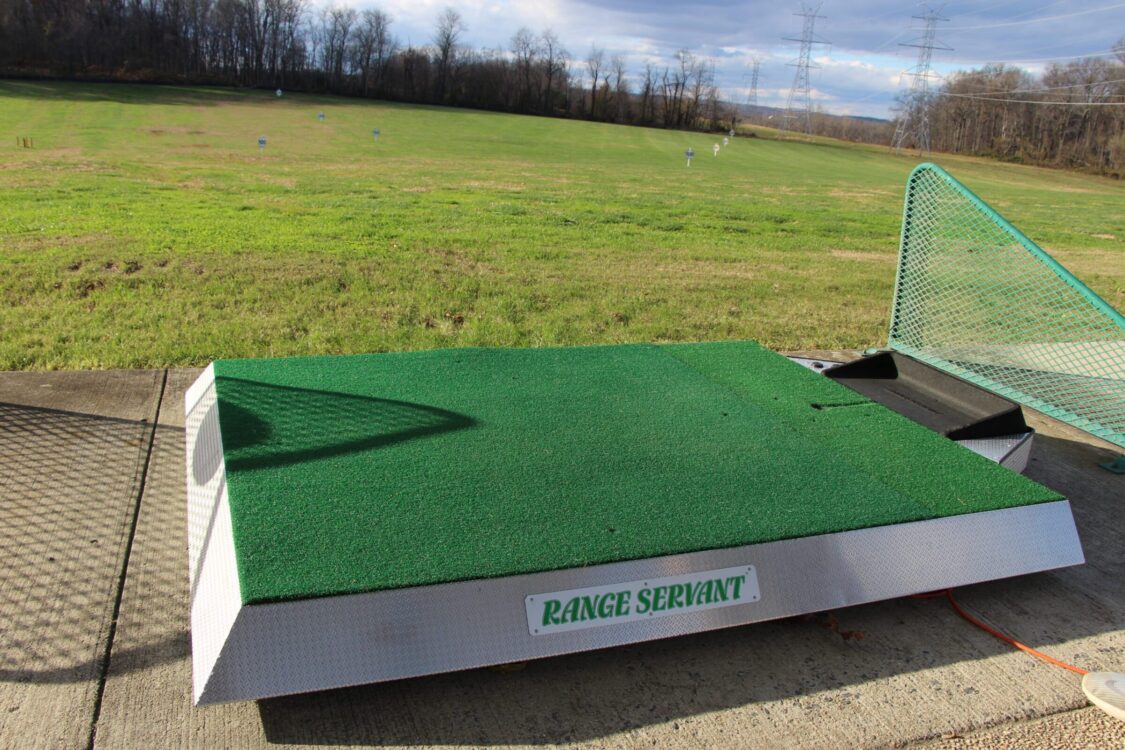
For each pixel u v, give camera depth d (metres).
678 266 9.17
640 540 2.47
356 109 54.66
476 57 75.88
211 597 2.23
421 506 2.60
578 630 2.30
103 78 60.81
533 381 3.88
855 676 2.39
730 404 3.74
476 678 2.28
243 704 2.12
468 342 5.56
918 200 4.68
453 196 15.05
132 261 7.24
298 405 3.39
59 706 2.07
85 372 4.48
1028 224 17.73
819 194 22.05
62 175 14.94
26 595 2.49
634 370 4.14
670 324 6.35
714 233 12.35
